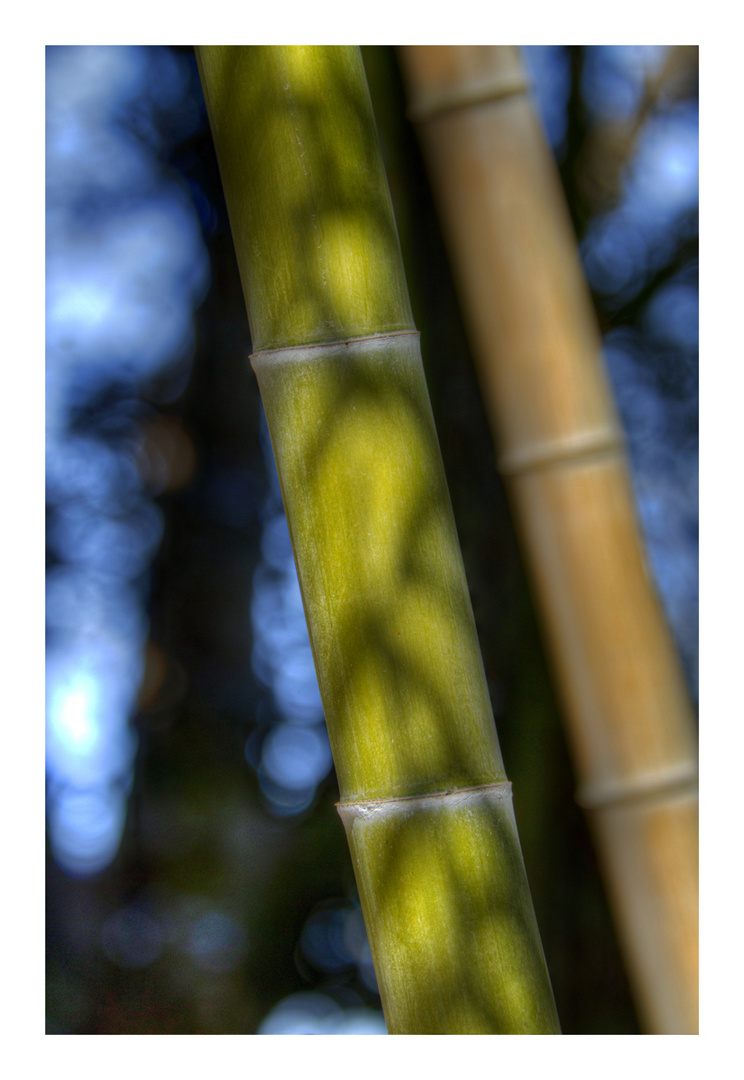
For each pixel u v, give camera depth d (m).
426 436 2.07
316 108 2.07
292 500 2.06
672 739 2.12
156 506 3.46
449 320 2.60
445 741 2.04
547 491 2.13
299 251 2.06
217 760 3.35
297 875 3.19
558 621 2.13
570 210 2.81
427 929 2.04
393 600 2.05
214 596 3.42
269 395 2.07
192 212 3.49
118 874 3.22
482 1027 2.03
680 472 2.84
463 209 2.13
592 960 2.53
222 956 3.10
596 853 2.55
